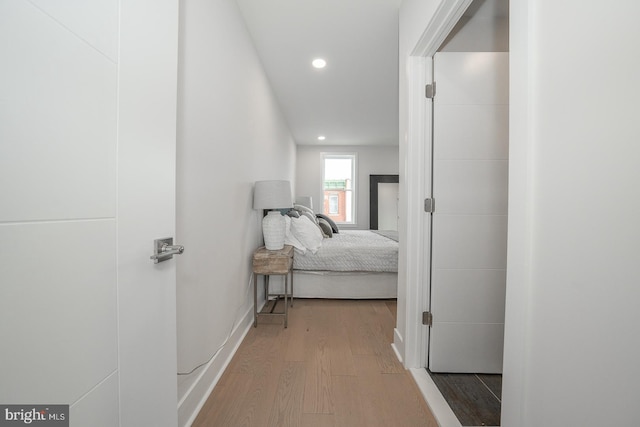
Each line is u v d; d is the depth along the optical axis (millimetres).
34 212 454
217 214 1615
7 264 417
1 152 405
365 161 6426
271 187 2307
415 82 1696
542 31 688
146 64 748
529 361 730
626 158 502
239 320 2064
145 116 745
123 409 669
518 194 760
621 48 507
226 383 1569
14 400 430
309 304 2904
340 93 3500
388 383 1591
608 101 531
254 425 1263
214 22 1553
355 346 2021
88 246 562
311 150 6414
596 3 552
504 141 1663
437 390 1507
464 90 1661
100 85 588
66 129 508
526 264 733
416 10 1603
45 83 468
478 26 1730
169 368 880
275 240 2469
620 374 514
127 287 680
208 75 1477
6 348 418
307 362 1796
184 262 1230
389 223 6398
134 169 702
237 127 1982
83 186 548
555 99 651
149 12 761
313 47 2471
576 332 598
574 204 602
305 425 1268
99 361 592
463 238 1675
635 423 492
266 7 1971
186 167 1242
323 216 4566
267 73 2973
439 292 1683
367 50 2512
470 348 1688
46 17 468
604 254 541
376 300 3039
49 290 480
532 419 719
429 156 1694
